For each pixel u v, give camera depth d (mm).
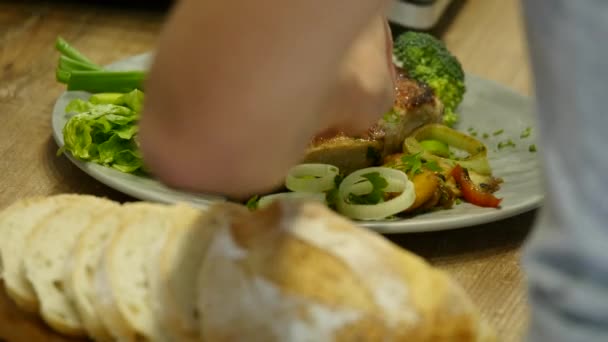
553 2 378
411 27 956
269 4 385
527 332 442
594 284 389
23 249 573
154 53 413
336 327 481
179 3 411
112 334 528
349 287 485
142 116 429
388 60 569
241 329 493
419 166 717
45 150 737
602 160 377
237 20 387
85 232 563
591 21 368
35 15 938
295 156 447
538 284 406
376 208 681
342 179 709
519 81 916
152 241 555
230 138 409
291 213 513
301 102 412
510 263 660
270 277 489
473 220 669
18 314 558
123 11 967
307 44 392
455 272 649
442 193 700
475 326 502
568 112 383
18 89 816
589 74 373
